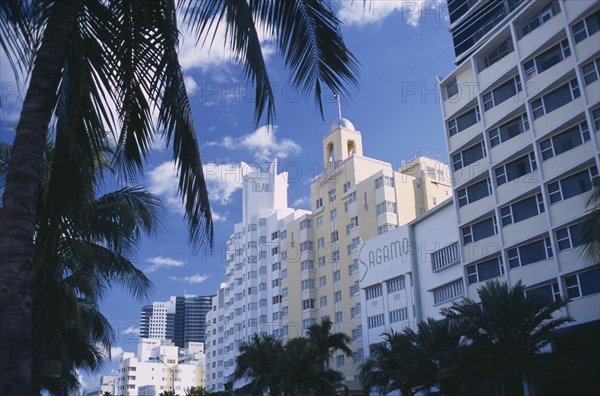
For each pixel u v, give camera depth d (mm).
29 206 5785
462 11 49344
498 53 44156
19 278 5484
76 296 18328
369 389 43562
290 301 82312
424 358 33875
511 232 40438
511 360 27938
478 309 29938
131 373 154750
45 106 6195
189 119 7352
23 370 5199
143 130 7562
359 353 66625
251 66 6828
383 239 58219
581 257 34781
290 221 87312
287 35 7082
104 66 7359
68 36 6621
